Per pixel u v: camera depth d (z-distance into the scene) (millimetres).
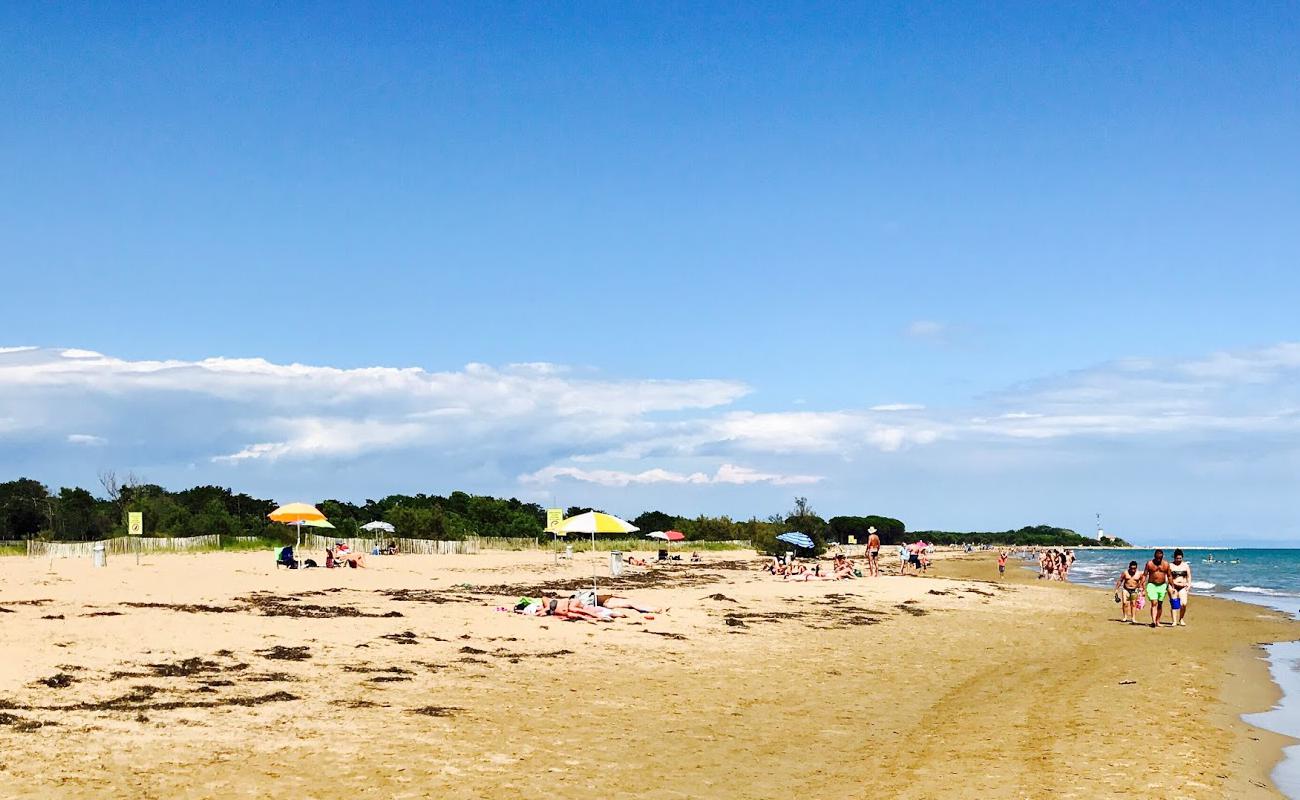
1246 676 21438
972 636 27969
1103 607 38844
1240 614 37625
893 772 12219
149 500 85062
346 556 56781
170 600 29016
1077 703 17594
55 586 33188
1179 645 26891
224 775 10844
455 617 26047
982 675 21000
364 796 10281
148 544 64250
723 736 14125
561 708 15492
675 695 17078
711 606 32031
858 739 14305
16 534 85625
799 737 14289
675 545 97250
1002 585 50688
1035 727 15266
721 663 20844
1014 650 25281
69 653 17578
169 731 12672
